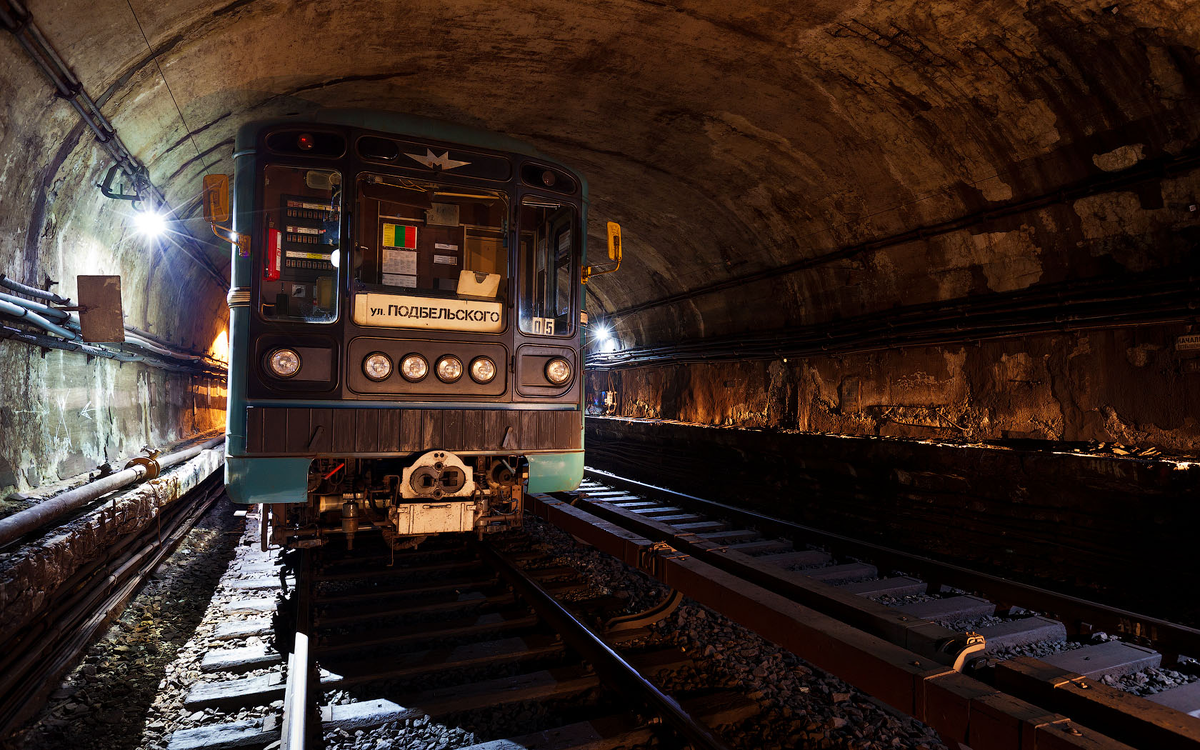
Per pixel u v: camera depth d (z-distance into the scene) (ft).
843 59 20.56
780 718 12.22
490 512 17.83
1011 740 8.65
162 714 11.80
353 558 21.88
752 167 28.55
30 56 13.19
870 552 21.86
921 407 26.89
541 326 18.53
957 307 24.80
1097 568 19.67
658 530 21.62
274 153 16.28
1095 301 20.38
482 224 18.49
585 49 21.80
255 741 10.82
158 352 27.58
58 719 11.25
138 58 16.34
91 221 20.47
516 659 14.26
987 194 22.67
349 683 12.94
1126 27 16.22
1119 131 18.48
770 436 32.83
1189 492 17.20
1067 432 21.90
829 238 29.53
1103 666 12.88
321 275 17.01
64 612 13.46
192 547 24.25
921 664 10.41
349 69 22.43
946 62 19.39
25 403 17.10
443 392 17.25
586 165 32.89
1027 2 16.70
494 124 28.25
